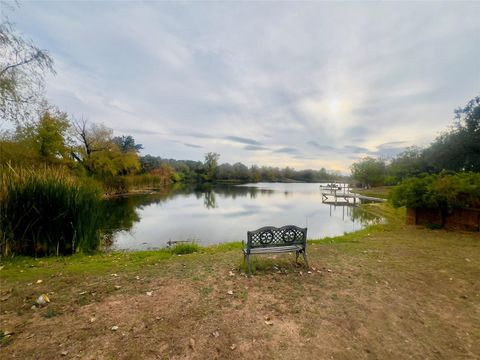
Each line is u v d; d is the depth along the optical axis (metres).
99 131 30.83
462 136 18.02
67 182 7.15
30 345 2.33
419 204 9.39
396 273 4.30
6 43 8.05
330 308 3.07
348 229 11.80
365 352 2.28
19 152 14.84
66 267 4.84
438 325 2.72
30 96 9.62
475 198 7.80
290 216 15.95
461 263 4.85
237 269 4.51
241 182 82.06
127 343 2.37
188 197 30.39
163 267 4.72
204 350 2.29
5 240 5.87
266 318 2.82
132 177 38.00
